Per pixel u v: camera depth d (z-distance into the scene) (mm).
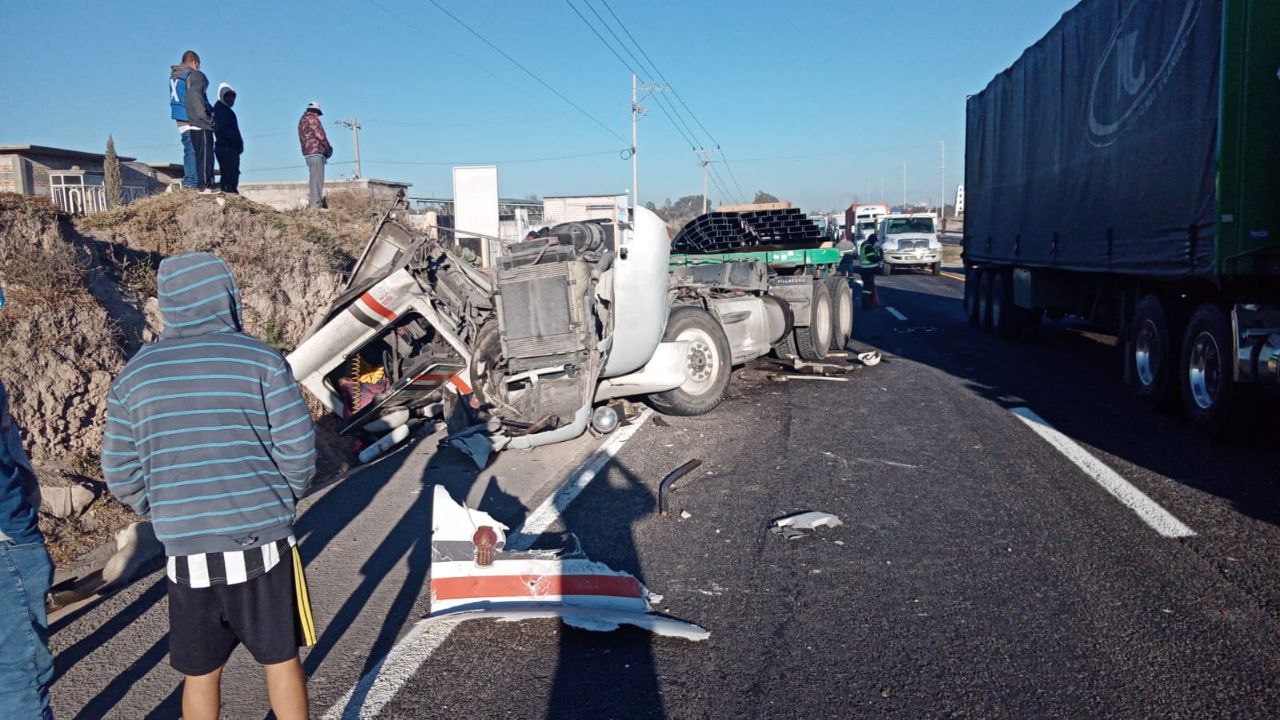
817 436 8320
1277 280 7055
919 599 4629
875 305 22031
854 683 3811
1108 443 7730
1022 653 4012
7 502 2822
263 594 2988
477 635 4395
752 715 3594
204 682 3055
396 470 7578
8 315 6414
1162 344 8812
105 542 5719
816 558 5246
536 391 7715
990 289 16266
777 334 11609
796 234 13812
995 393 10297
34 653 2912
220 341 2980
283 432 2990
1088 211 10758
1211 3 7422
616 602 4559
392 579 5172
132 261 8641
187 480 2873
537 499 6586
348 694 3861
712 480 6934
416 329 8555
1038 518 5805
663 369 8695
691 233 14328
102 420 6777
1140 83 9078
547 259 7703
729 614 4531
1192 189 7734
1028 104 13617
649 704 3707
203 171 11992
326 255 11125
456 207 17312
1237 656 3887
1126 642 4066
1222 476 6578
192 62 11773
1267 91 6992
